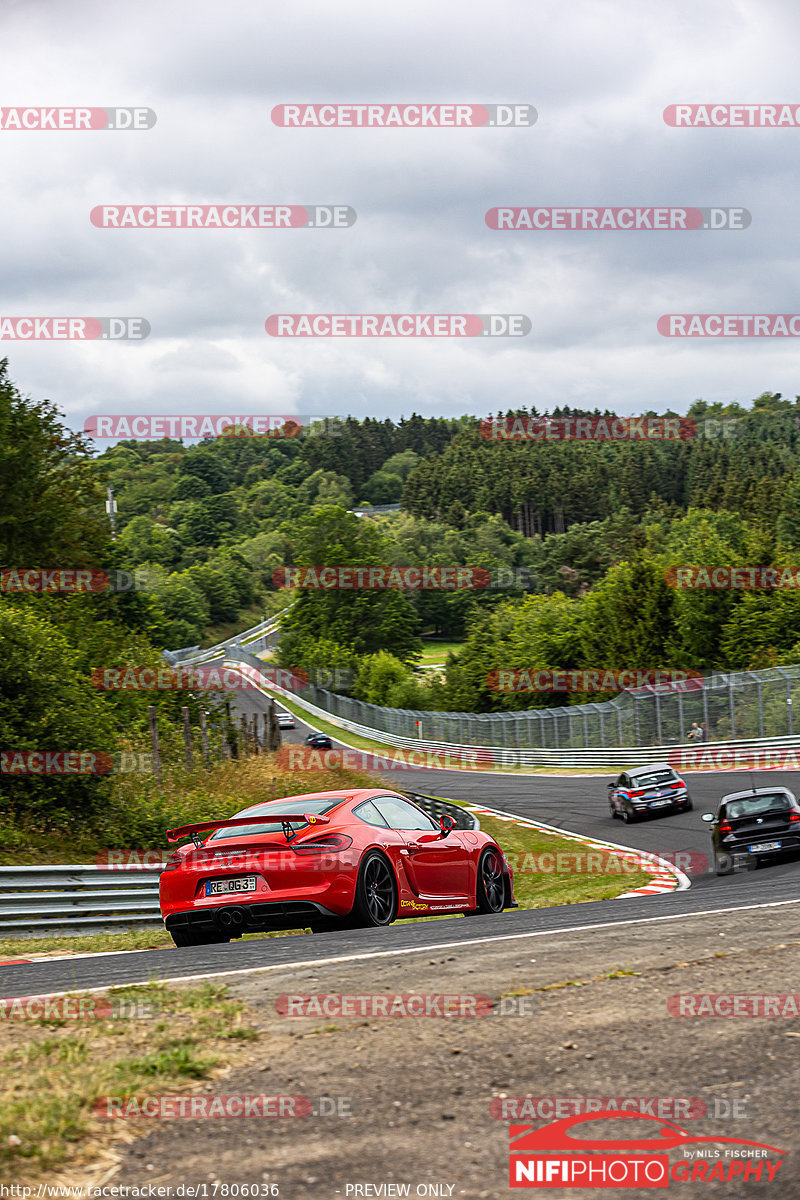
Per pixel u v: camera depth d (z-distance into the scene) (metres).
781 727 72.94
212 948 15.25
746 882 23.78
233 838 16.72
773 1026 8.20
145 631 96.38
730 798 34.00
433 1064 7.50
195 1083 7.22
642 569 124.94
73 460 76.62
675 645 121.12
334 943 14.09
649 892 32.72
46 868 24.19
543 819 62.22
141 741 51.38
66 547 75.19
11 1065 7.76
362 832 16.98
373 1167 5.80
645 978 9.98
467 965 11.12
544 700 137.38
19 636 36.88
